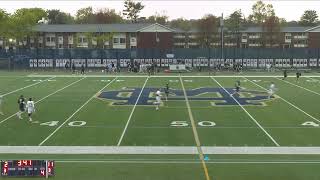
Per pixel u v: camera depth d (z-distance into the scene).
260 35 124.56
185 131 29.47
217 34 126.31
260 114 35.38
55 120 32.94
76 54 79.69
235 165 21.84
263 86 53.28
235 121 32.66
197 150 24.77
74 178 19.78
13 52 79.56
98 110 36.97
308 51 80.62
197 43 129.88
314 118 33.84
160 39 106.75
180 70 74.44
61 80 59.66
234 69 75.56
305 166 21.72
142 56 80.19
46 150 24.75
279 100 42.47
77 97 43.97
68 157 23.33
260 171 20.89
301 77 64.62
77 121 32.59
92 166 21.64
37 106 38.75
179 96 44.91
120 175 20.27
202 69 78.00
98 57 79.81
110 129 30.00
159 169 21.17
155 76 66.00
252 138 27.59
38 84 54.84
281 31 121.12
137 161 22.55
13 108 37.91
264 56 80.75
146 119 33.38
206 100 42.41
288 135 28.41
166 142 26.56
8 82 56.94
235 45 125.94
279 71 75.50
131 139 27.28
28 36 104.06
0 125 31.34
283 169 21.22
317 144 26.16
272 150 24.80
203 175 20.27
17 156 23.56
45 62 79.62
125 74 69.31
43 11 118.44
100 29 105.19
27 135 28.31
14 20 95.56
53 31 106.19
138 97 44.09
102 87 51.88
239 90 49.22
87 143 26.31
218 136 28.09
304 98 43.81
